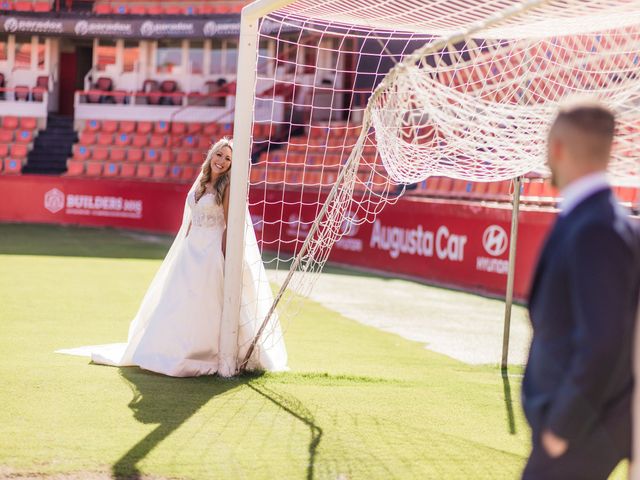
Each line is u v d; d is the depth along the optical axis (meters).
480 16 4.63
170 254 5.69
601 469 2.14
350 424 4.44
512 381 5.65
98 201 18.83
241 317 5.51
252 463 3.73
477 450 4.06
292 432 4.25
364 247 13.44
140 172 20.48
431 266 11.86
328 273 12.45
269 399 4.89
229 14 22.61
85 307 8.15
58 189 19.00
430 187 14.84
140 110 22.59
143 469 3.58
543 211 9.81
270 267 13.01
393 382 5.49
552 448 2.00
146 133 21.84
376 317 8.55
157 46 24.58
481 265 10.88
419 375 5.75
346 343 7.02
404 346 7.00
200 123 21.84
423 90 4.16
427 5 4.52
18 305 8.03
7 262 11.56
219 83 23.64
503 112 4.52
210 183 5.48
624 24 4.41
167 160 20.88
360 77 18.59
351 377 5.56
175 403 4.69
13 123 22.33
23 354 5.82
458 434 4.33
